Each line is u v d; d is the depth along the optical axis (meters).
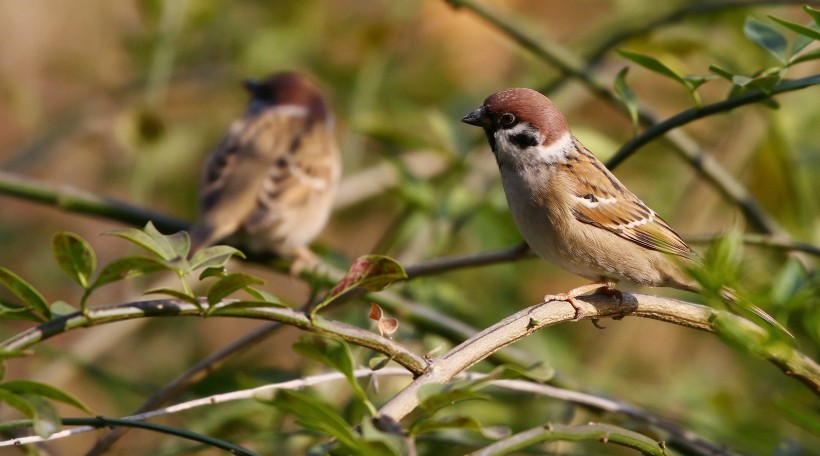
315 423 4.42
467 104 12.82
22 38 13.70
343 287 4.78
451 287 10.49
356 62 13.44
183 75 13.58
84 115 13.38
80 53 14.12
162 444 9.00
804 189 11.63
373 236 14.12
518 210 8.15
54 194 9.74
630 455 9.89
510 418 9.17
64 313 4.62
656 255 8.16
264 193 11.01
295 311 4.87
